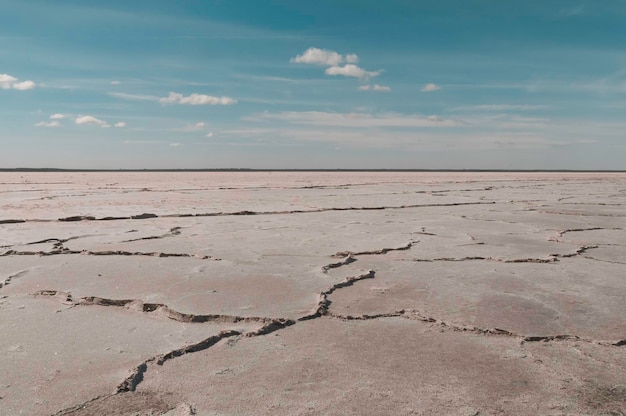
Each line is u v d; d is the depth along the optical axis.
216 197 13.61
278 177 38.31
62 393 2.09
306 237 6.33
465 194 15.45
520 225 7.64
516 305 3.39
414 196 14.35
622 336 2.81
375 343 2.69
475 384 2.19
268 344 2.67
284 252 5.29
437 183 25.14
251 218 8.51
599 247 5.73
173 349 2.57
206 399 2.04
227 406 1.98
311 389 2.13
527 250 5.50
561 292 3.73
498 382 2.21
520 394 2.10
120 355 2.50
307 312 3.21
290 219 8.37
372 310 3.28
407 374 2.29
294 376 2.26
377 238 6.27
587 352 2.58
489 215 9.10
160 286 3.84
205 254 5.15
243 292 3.67
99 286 3.83
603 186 22.39
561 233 6.79
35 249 5.36
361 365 2.39
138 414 1.92
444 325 2.99
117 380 2.21
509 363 2.43
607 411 1.96
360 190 17.73
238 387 2.15
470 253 5.32
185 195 14.43
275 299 3.49
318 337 2.78
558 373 2.32
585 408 1.98
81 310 3.27
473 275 4.29
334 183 24.78
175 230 6.88
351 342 2.71
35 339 2.72
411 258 5.04
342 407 1.97
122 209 9.77
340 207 10.55
